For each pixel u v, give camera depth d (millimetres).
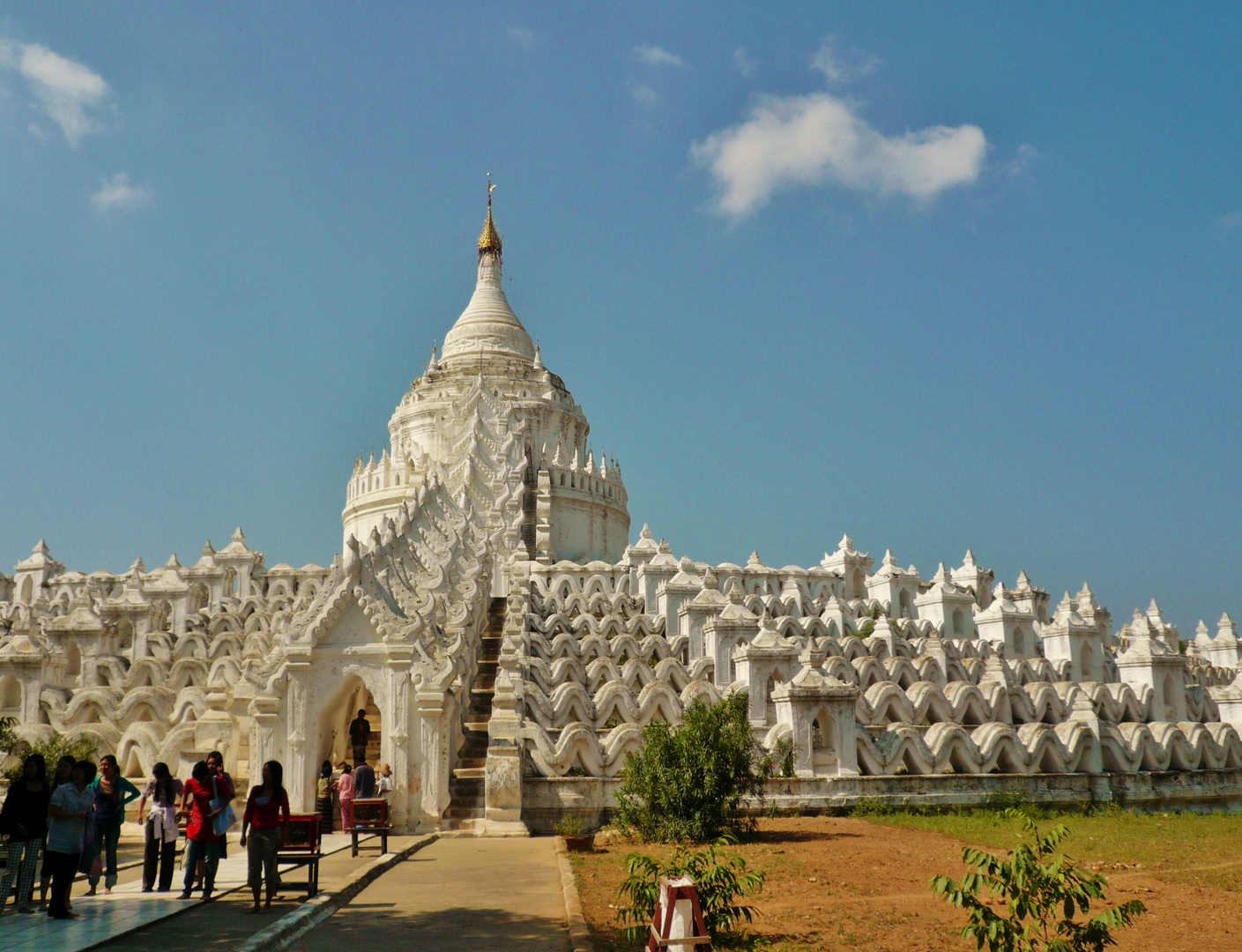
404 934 19094
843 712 40969
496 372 93812
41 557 82125
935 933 20484
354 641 35938
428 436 87375
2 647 47719
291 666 35500
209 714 37750
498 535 66250
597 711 43469
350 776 33469
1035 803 43094
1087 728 46031
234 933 18500
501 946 18156
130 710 46219
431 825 34188
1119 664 57125
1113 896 25234
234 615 65625
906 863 28672
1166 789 46688
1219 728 50312
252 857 20766
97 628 54250
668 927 15164
